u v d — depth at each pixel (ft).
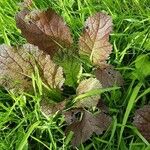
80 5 2.20
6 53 1.80
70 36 1.92
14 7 2.27
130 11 2.21
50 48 1.93
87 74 1.90
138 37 2.04
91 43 1.91
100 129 1.73
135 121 1.71
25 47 1.80
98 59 1.93
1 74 1.82
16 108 1.94
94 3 2.26
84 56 1.94
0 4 2.27
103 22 1.88
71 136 1.73
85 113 1.77
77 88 1.84
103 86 1.87
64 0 2.24
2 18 2.19
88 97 1.78
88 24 1.90
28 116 1.84
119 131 1.81
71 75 1.89
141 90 1.94
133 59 2.06
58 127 1.79
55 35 1.92
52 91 1.88
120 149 1.77
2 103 1.94
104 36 1.89
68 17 2.16
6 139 1.81
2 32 2.10
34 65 1.82
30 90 1.87
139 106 1.89
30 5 2.23
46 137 1.84
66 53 1.88
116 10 2.21
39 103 1.84
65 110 1.81
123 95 1.93
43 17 1.89
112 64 2.04
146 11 2.20
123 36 2.12
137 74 1.90
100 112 1.77
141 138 1.68
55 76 1.85
